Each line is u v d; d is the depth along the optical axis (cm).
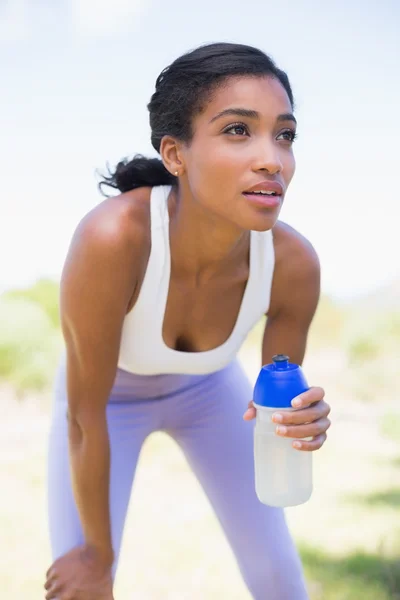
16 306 546
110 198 191
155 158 201
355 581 277
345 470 390
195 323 203
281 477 172
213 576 289
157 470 397
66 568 191
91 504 195
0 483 379
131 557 306
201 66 166
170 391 223
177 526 333
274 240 202
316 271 208
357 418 466
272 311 215
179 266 192
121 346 203
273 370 170
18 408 492
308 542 312
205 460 228
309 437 173
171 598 275
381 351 579
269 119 163
